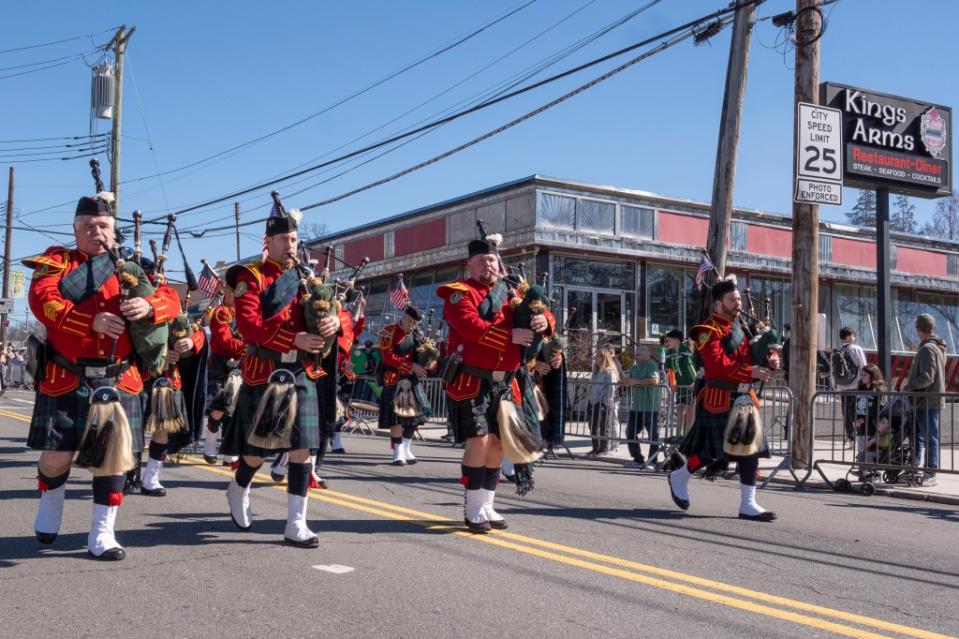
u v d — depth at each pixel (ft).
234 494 17.98
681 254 66.23
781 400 37.22
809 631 12.35
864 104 44.09
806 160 33.37
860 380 34.58
